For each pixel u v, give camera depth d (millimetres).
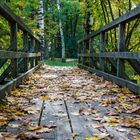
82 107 4531
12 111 4047
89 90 6281
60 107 4520
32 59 10984
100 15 12266
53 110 4289
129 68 9695
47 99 5152
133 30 9828
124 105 4562
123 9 10352
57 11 35156
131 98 5234
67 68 14344
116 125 3445
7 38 8609
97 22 13047
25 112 4102
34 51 11977
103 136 3012
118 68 6871
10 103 4656
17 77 6633
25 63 8469
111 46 10672
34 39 12039
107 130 3271
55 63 23031
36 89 6281
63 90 6273
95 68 10609
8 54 5457
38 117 3820
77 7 37469
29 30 9211
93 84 7312
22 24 7359
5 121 3480
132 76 9500
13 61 6531
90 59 11672
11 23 6469
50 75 9938
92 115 3945
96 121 3670
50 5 37531
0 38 8594
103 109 4383
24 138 2902
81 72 11414
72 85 7109
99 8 12203
